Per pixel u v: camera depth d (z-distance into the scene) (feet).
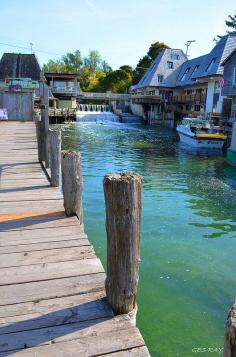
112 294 9.81
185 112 131.75
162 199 36.35
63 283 11.30
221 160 64.13
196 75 123.65
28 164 30.71
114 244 9.48
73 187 17.21
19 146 40.11
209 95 117.50
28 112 68.28
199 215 31.35
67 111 139.33
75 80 166.30
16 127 56.70
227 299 17.51
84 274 11.87
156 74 159.74
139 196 9.32
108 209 9.43
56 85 165.07
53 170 23.43
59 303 10.22
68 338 8.81
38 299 10.43
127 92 229.45
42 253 13.41
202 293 18.02
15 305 10.12
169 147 80.89
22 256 13.14
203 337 14.53
